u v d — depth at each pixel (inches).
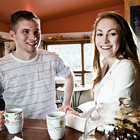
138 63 38.5
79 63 220.4
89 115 27.5
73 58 221.6
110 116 24.1
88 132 26.4
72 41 217.2
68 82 67.2
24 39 50.1
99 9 206.5
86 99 211.2
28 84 54.0
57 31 221.3
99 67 51.5
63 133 31.5
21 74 53.3
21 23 49.7
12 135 33.5
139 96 36.9
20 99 54.2
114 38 39.4
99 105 27.4
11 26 52.6
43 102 55.2
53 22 221.5
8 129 34.3
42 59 57.1
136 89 36.0
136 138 22.0
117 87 36.2
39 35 53.8
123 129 22.8
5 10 152.6
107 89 39.8
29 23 50.1
